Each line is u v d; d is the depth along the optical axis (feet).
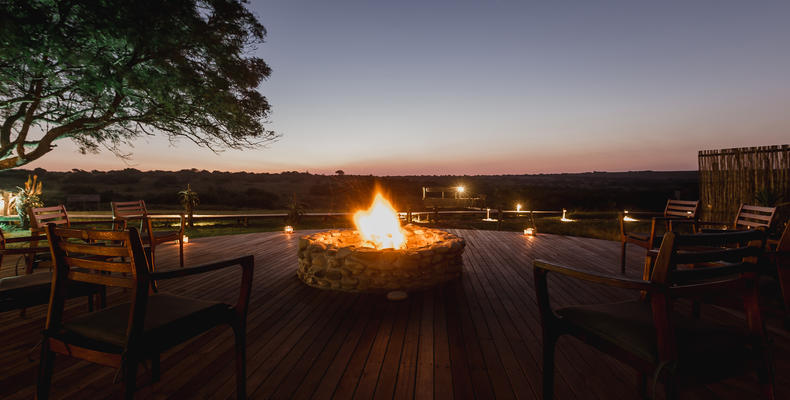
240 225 37.99
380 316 9.64
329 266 12.14
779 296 9.18
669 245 3.84
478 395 5.84
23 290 6.54
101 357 4.38
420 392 5.92
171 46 18.21
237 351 5.51
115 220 12.57
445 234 15.85
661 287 3.90
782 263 7.64
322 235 14.94
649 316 4.66
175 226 35.17
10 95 17.93
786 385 6.09
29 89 18.58
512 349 7.58
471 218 47.57
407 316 9.64
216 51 19.92
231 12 20.36
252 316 9.62
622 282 4.14
